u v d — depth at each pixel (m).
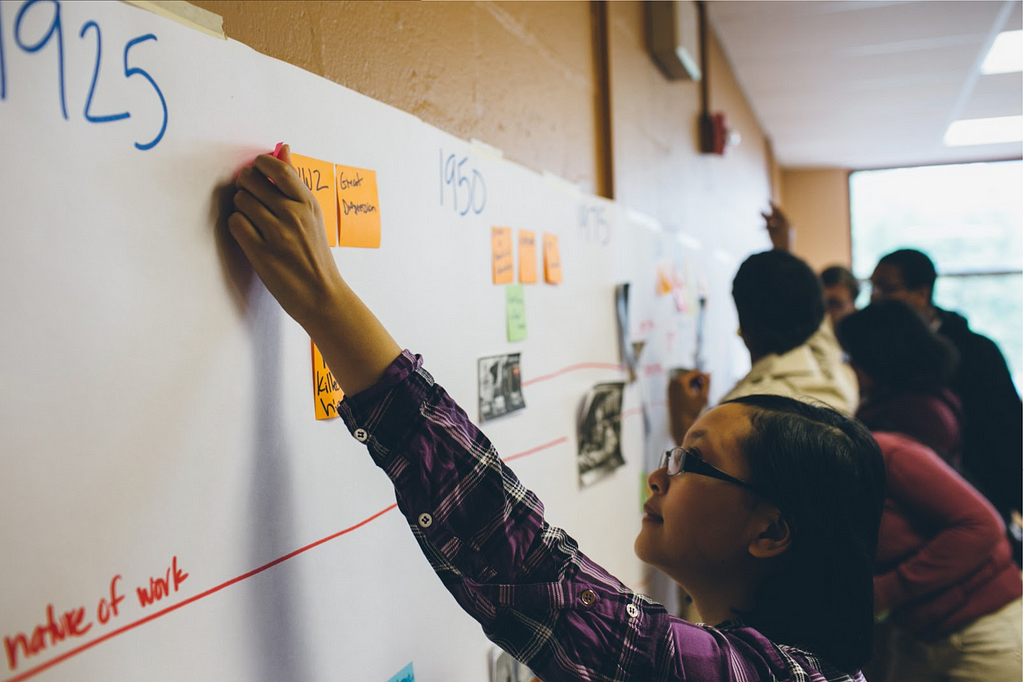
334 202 0.70
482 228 1.03
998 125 5.26
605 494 1.54
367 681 0.75
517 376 1.14
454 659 0.92
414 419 0.60
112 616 0.48
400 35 0.88
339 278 0.60
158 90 0.52
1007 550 1.47
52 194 0.44
